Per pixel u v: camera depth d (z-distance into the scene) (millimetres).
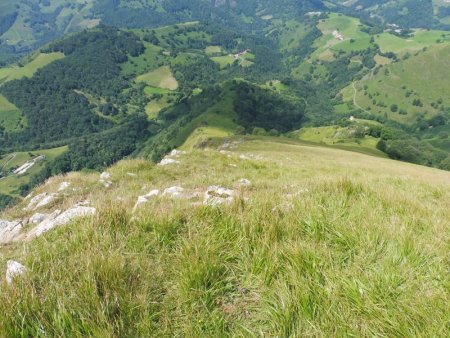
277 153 47500
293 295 3309
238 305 3539
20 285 3611
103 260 3893
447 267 3777
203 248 4250
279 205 5785
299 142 89688
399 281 3494
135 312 3369
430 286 3471
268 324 3240
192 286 3684
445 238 4445
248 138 87688
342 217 5312
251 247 4355
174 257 4355
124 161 14586
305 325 3111
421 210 6082
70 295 3486
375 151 124750
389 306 3184
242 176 13695
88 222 5137
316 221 4836
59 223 6184
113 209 5426
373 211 5676
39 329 3096
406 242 4129
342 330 2973
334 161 43125
